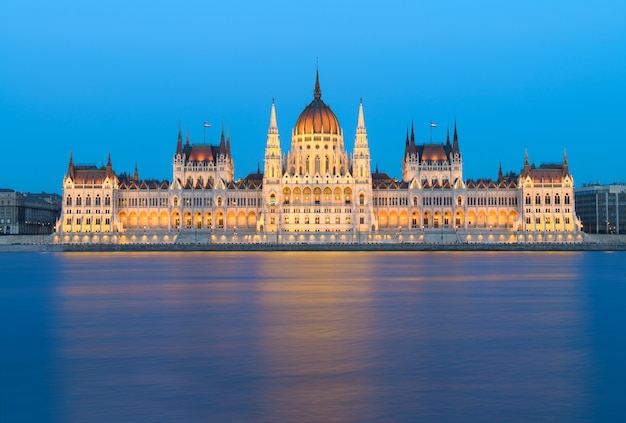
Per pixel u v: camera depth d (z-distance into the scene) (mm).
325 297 113375
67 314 94250
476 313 94375
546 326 83188
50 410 50594
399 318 89562
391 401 52406
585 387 55969
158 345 71625
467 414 49625
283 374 59781
